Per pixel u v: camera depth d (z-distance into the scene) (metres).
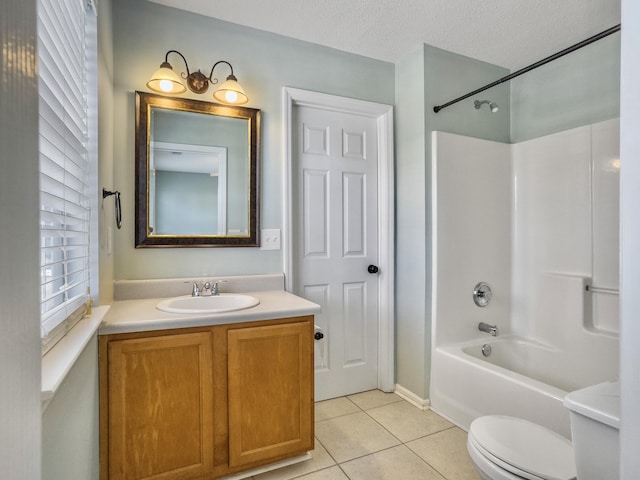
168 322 1.45
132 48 1.90
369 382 2.61
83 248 1.35
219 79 2.09
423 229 2.34
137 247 1.90
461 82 2.48
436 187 2.32
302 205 2.39
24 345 0.40
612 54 2.16
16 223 0.39
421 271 2.35
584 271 2.22
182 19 2.00
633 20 0.61
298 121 2.38
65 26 1.00
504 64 2.61
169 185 1.98
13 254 0.38
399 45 2.36
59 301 1.11
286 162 2.25
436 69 2.38
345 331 2.52
